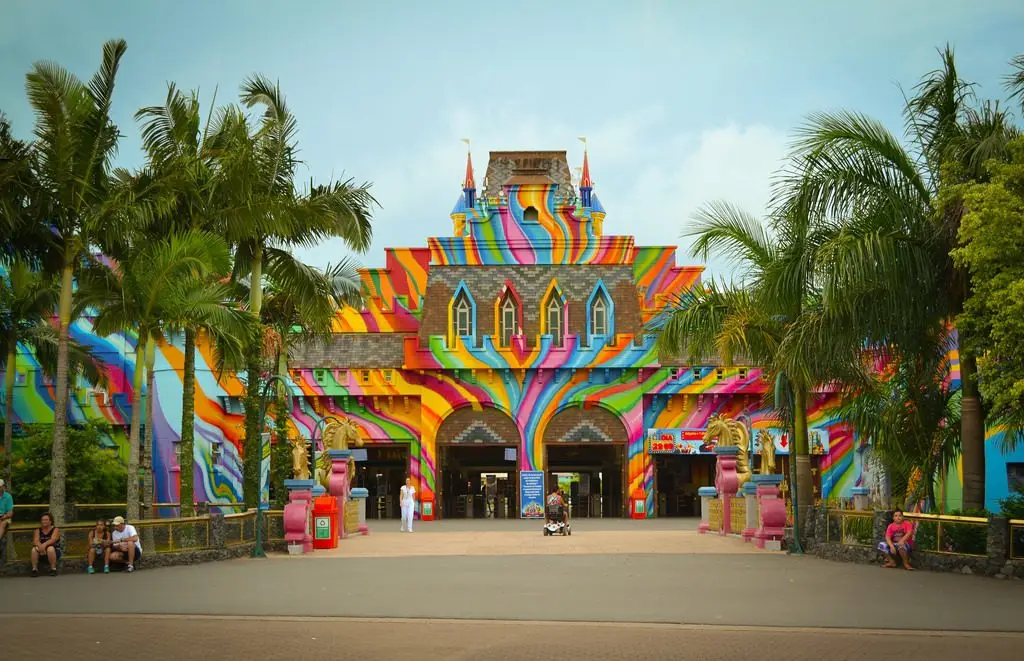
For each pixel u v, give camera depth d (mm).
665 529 41156
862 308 23844
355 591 19156
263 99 31703
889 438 27719
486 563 25328
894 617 15430
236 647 13164
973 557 21453
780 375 28094
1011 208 20609
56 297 37312
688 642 13477
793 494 27750
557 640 13680
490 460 54844
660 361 50656
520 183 53125
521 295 52344
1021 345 20531
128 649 13039
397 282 58156
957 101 23734
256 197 29172
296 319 39281
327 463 37219
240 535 28484
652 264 57438
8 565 22562
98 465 43375
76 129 24891
